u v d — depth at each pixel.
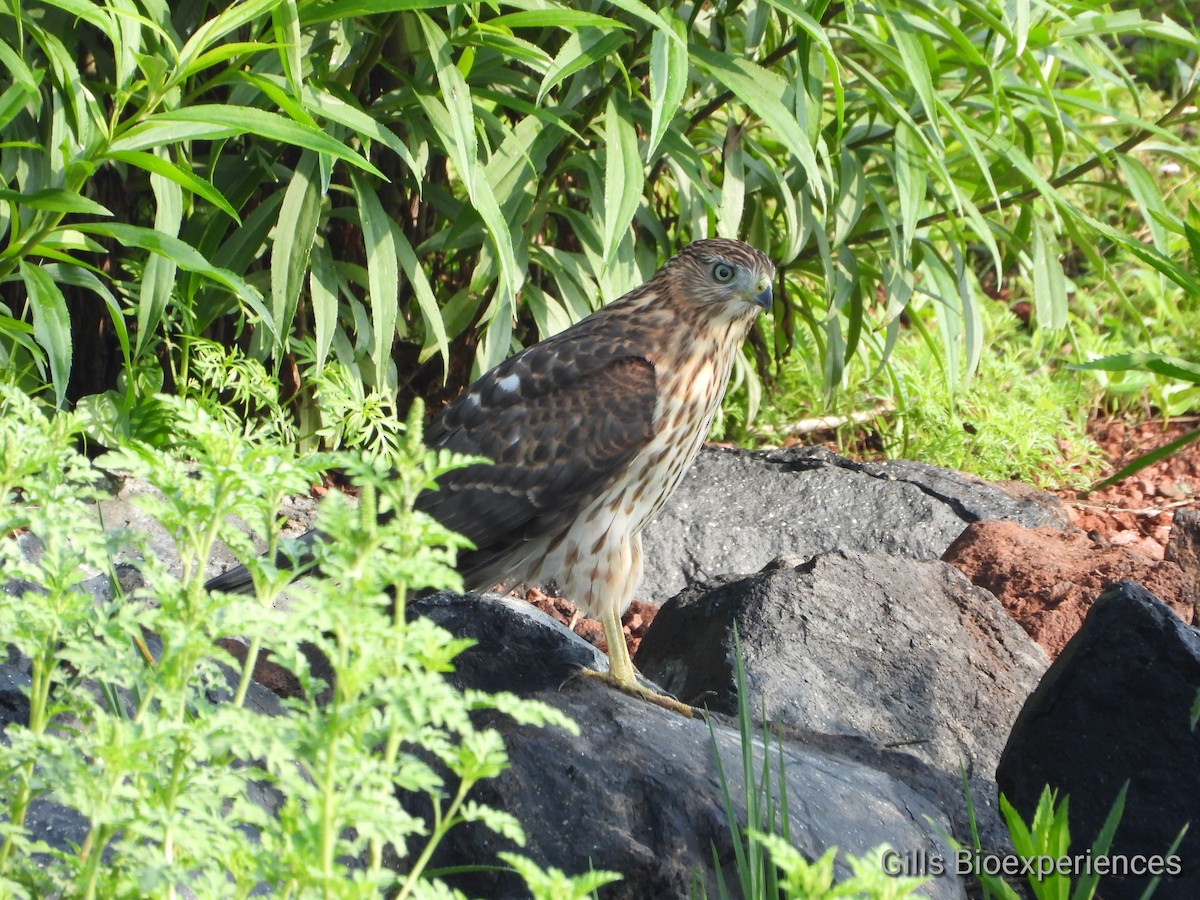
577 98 10.20
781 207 11.91
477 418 7.96
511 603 8.24
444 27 9.82
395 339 11.99
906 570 8.38
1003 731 7.50
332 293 9.85
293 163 11.01
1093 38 11.84
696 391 8.00
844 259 11.64
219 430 3.54
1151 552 12.10
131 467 3.58
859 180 11.16
